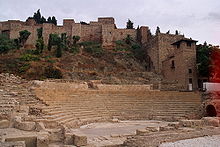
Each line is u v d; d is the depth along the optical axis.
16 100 21.31
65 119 21.72
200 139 13.11
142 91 36.53
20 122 15.38
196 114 30.11
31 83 31.25
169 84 46.66
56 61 52.09
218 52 47.84
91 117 27.02
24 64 47.19
